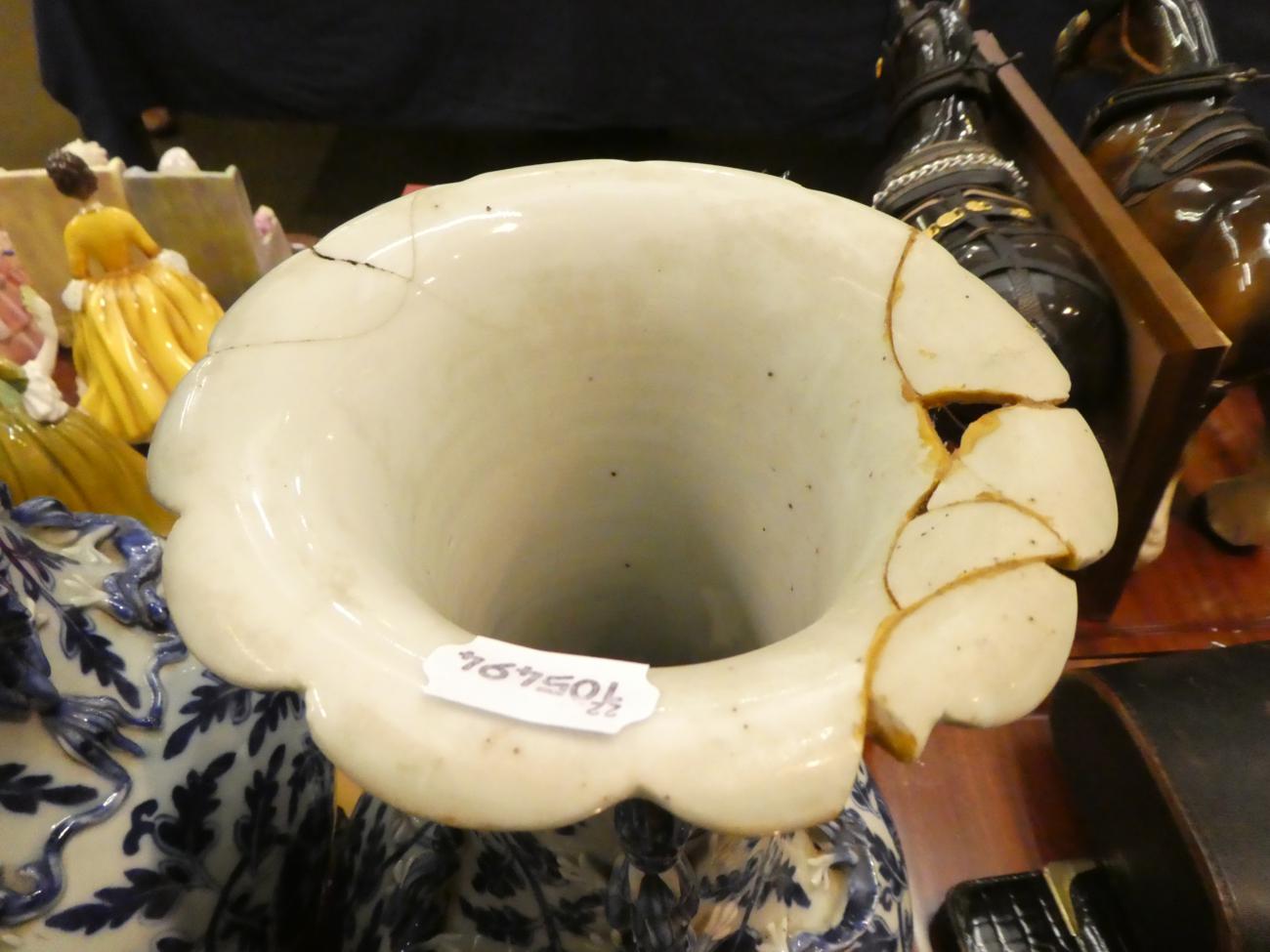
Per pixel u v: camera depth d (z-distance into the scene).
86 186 0.87
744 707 0.32
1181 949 0.62
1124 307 0.77
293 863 0.56
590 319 0.51
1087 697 0.72
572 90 1.34
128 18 1.29
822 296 0.47
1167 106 0.92
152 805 0.48
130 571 0.51
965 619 0.34
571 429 0.55
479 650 0.34
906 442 0.42
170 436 0.40
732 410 0.52
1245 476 0.96
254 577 0.35
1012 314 0.44
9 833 0.44
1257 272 0.74
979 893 0.71
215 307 0.98
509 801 0.30
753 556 0.56
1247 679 0.69
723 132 1.41
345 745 0.31
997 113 1.03
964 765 0.83
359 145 1.75
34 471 0.73
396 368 0.46
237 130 1.80
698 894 0.42
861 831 0.58
